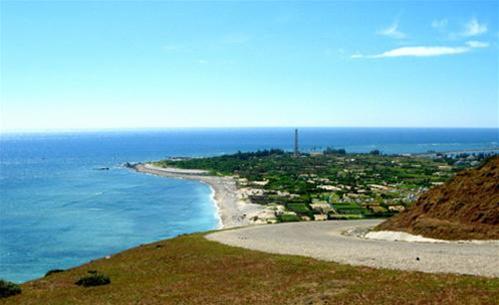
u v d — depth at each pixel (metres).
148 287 32.81
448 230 44.22
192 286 32.00
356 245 42.56
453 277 27.48
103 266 42.62
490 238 41.09
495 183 47.56
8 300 32.16
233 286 30.91
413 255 34.88
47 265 92.25
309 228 63.78
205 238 54.06
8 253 101.44
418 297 24.62
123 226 132.00
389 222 53.66
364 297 25.55
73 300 30.88
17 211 156.12
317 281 29.88
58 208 162.75
